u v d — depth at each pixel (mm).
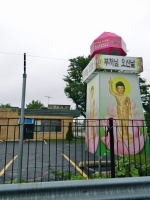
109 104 6277
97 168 5789
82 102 30062
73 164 6418
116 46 6867
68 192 1977
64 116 21000
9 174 5004
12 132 20016
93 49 7137
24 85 3398
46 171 5301
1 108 20344
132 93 6594
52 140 18406
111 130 3264
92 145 6602
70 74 31562
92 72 6574
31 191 1909
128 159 3943
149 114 23062
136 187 2143
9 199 1857
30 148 11922
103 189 2061
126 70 6547
